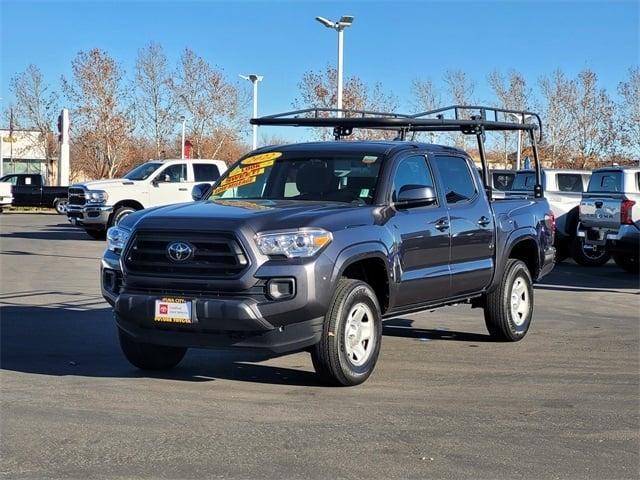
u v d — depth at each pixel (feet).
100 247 69.82
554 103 143.74
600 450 17.79
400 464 16.71
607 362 27.12
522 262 31.35
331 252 21.58
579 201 61.46
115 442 17.92
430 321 35.45
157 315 21.42
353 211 23.20
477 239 27.96
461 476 16.05
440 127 30.25
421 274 25.22
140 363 24.36
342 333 22.20
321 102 126.52
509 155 144.87
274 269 20.79
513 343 30.50
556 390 23.15
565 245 62.03
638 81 140.87
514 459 17.11
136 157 170.50
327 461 16.84
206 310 20.80
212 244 21.11
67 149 137.08
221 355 27.43
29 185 128.88
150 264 21.74
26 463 16.56
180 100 171.83
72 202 77.66
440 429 19.19
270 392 22.41
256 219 21.40
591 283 50.75
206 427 19.08
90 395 21.84
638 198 52.44
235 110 173.88
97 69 163.12
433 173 26.84
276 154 27.14
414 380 24.11
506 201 31.07
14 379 23.56
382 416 20.20
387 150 25.73
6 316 34.37
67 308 36.63
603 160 142.72
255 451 17.42
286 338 21.20
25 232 88.69
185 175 78.74
